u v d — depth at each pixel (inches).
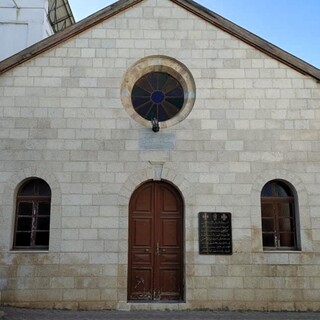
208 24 398.6
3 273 349.1
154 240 368.5
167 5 401.4
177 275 363.6
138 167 370.3
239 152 375.6
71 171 368.2
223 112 382.3
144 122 379.9
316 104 387.2
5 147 370.9
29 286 348.2
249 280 354.0
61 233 357.4
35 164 368.8
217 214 363.9
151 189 377.7
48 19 595.2
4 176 366.0
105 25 395.5
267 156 375.6
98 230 358.9
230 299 350.3
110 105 380.8
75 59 388.2
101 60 388.8
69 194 364.2
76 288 349.1
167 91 399.9
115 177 368.2
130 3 396.8
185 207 364.8
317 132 382.0
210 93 385.7
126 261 354.6
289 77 391.2
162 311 343.6
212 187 368.5
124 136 375.6
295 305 351.3
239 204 366.3
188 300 348.8
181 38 395.2
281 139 379.2
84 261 353.4
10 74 384.8
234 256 357.4
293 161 375.6
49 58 388.2
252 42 393.1
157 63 393.1
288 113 384.5
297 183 371.6
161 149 373.7
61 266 352.2
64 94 382.0
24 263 351.6
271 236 372.5
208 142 376.2
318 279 356.8
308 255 359.9
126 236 358.9
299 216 366.3
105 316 324.5
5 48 546.6
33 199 372.2
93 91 382.9
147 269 363.9
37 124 375.9
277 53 390.9
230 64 391.9
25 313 327.9
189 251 356.8
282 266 357.7
